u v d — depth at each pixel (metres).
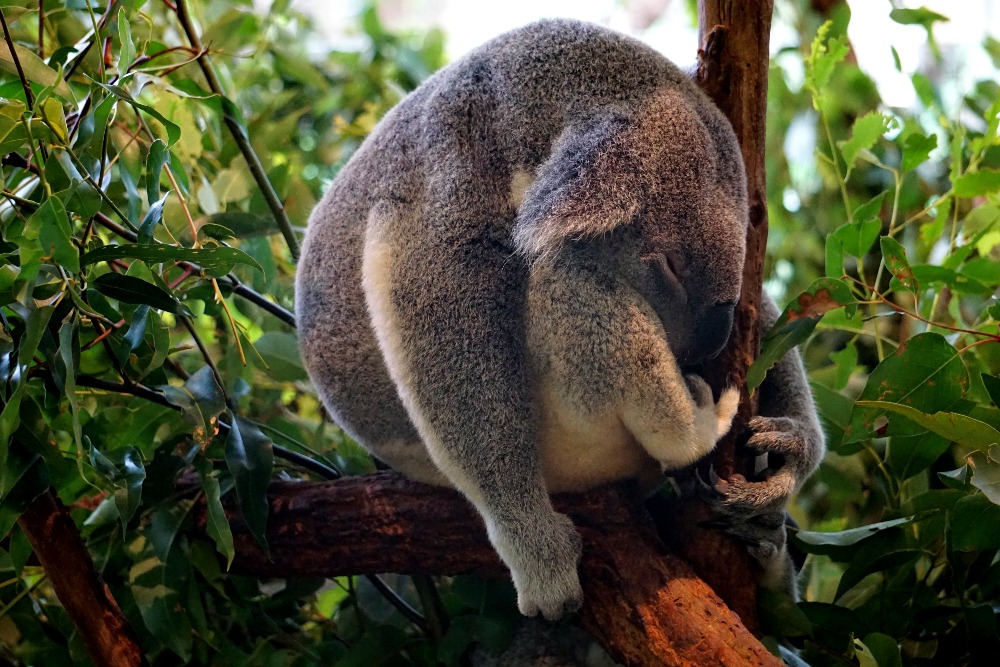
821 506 4.63
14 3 3.60
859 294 3.61
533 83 3.04
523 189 2.99
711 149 2.94
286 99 5.59
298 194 4.38
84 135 2.79
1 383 2.63
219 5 5.08
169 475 3.13
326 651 3.47
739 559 2.98
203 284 3.31
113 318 3.17
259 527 2.96
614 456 3.00
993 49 5.55
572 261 2.88
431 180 3.00
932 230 3.99
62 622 3.29
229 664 3.27
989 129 3.79
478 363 2.89
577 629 3.26
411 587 3.70
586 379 2.86
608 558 2.86
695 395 2.99
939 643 3.24
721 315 2.92
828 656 3.21
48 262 2.71
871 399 3.02
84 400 3.59
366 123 5.20
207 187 3.91
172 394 3.03
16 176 3.13
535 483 2.88
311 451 3.63
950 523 3.14
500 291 2.93
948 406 3.02
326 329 3.33
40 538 2.77
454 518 3.04
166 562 3.01
